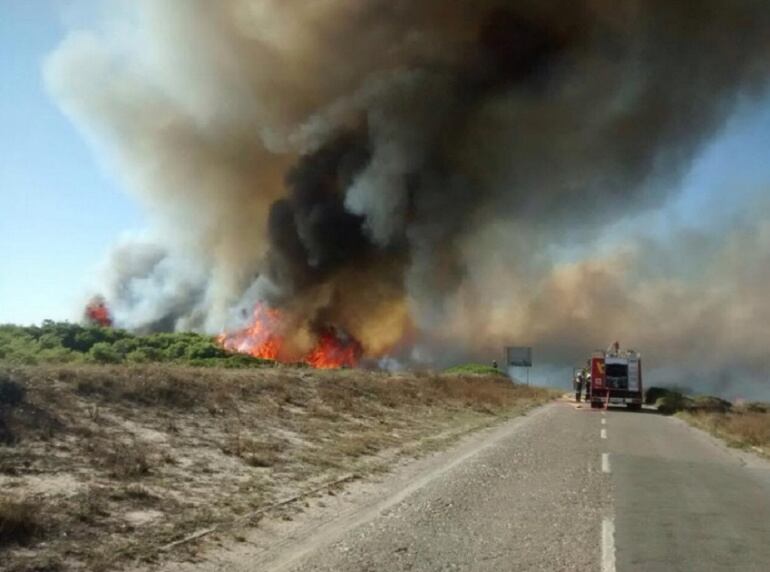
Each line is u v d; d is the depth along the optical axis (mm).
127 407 13109
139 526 8203
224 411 15469
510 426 24438
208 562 7438
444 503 10695
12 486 8422
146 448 11398
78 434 10875
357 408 21422
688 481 13727
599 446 18953
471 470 13945
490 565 7527
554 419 28281
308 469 12906
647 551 8320
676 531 9383
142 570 6969
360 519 9727
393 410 23406
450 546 8258
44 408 11172
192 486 10328
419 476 13602
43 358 19188
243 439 13742
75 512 8078
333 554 7820
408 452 16406
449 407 27766
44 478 8938
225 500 9922
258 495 10484
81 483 9109
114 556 7141
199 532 8320
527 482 12797
